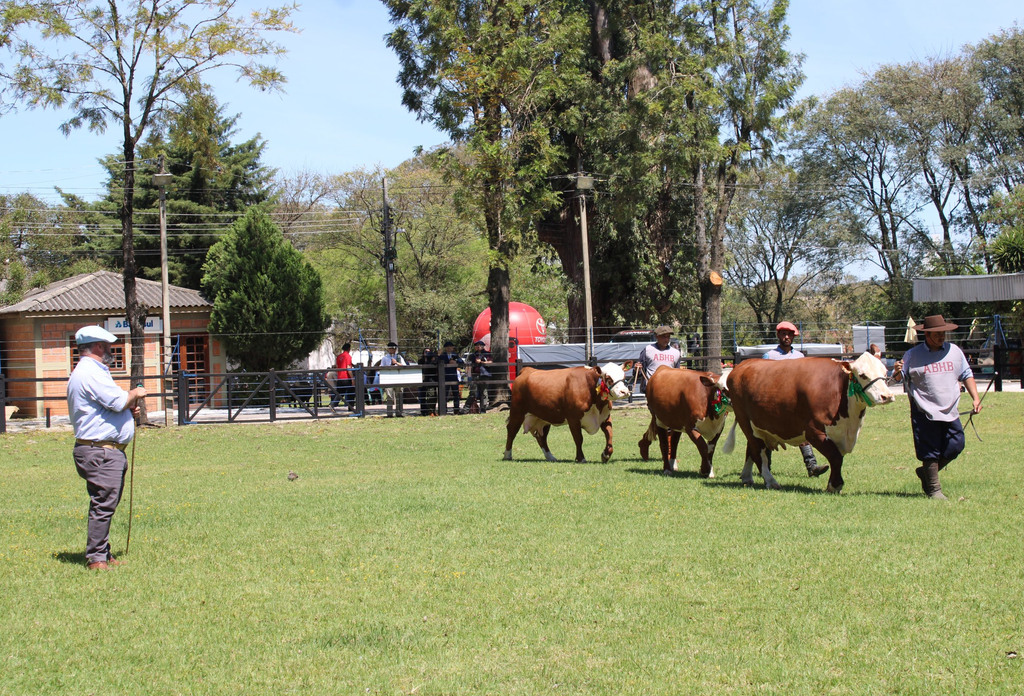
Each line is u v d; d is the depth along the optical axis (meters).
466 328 49.50
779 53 32.09
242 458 17.16
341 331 50.47
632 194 31.83
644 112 31.05
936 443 9.86
